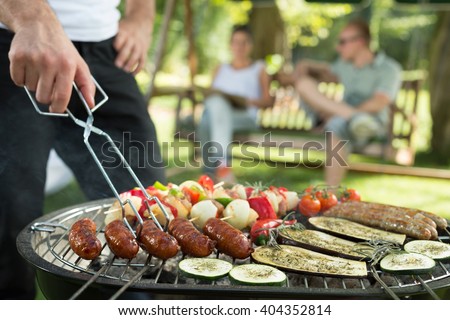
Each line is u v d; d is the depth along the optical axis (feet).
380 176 19.69
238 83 18.74
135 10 9.03
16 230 7.52
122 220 6.55
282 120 19.83
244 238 6.02
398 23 34.09
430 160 22.24
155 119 28.45
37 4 6.13
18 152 7.49
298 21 32.22
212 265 5.69
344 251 6.07
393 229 6.78
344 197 8.16
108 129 8.37
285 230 6.58
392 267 5.56
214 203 6.92
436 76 22.48
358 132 16.11
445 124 22.39
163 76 34.53
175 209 6.68
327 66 19.02
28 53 5.67
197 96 19.29
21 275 7.64
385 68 17.19
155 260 6.25
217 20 35.01
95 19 7.94
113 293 5.20
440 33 22.40
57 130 8.13
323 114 17.25
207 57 35.65
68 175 12.18
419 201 16.52
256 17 23.43
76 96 7.97
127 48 8.36
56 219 6.87
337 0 18.22
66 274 5.24
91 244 5.65
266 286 5.04
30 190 7.60
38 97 5.80
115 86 8.28
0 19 6.25
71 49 5.88
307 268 5.64
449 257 6.01
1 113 7.46
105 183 8.47
